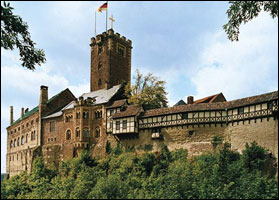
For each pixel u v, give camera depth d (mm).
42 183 57406
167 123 53844
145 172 49188
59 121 69312
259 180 38938
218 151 48344
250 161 42500
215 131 49625
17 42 30828
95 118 64375
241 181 40469
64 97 77562
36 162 67750
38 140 72625
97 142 62875
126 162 52906
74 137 64688
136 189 45250
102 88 74688
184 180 43500
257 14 34812
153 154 52062
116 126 59438
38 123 73688
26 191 57719
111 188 46188
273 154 42719
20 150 81812
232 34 36688
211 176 42875
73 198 48094
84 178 51500
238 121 47656
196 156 49938
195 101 65562
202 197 40125
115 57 76062
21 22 30266
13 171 84250
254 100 46250
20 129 83812
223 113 49562
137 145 57094
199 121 50656
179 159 50219
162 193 42750
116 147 59594
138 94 64938
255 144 44281
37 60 32188
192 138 51062
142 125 56906
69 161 61406
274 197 37375
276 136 42750
